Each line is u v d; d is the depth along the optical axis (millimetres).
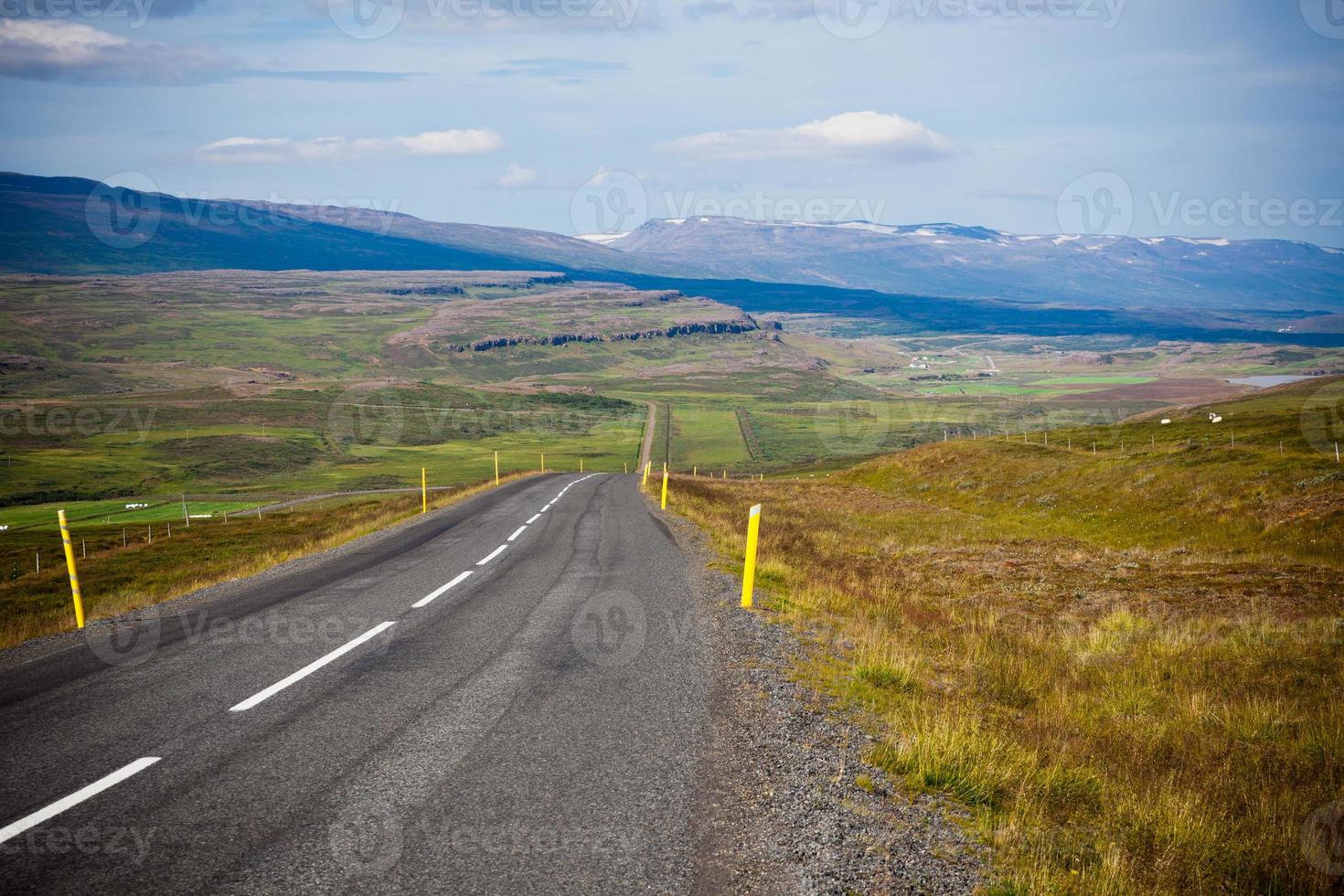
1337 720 8297
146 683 7484
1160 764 7164
